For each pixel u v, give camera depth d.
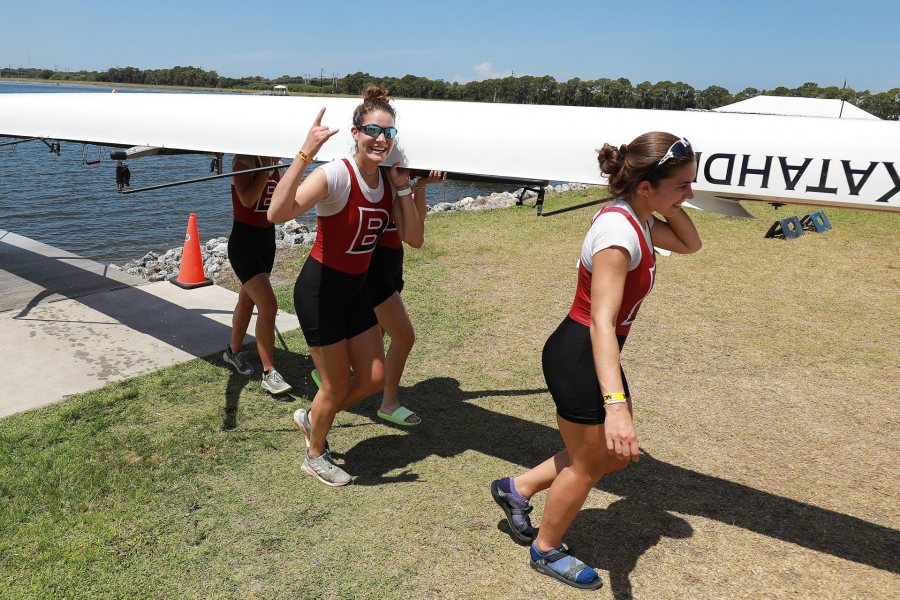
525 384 4.04
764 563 2.46
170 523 2.58
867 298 5.93
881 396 3.96
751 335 4.97
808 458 3.25
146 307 5.22
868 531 2.67
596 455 2.05
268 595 2.22
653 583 2.34
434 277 6.38
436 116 2.83
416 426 3.48
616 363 1.85
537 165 2.65
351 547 2.48
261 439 3.27
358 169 2.49
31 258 6.50
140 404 3.59
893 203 2.10
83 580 2.25
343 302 2.64
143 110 3.52
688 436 3.46
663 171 1.82
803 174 2.22
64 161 27.22
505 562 2.42
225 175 3.12
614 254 1.83
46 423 3.30
